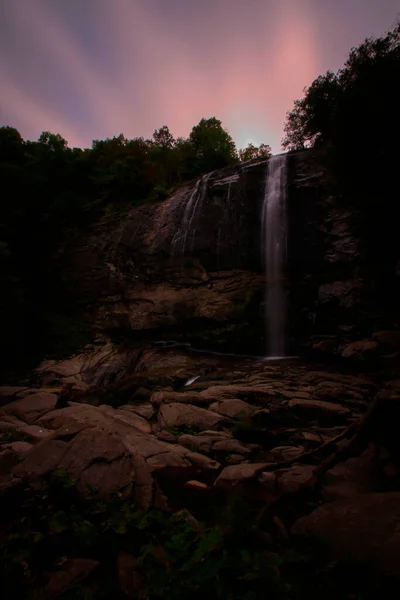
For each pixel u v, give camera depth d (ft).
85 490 9.61
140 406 22.93
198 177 65.16
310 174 46.39
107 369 43.39
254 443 16.10
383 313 36.60
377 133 37.19
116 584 7.18
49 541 8.32
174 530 8.54
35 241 63.31
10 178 62.95
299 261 46.16
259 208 50.24
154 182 68.49
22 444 13.97
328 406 19.69
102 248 61.21
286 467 12.58
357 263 40.50
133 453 12.69
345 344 34.83
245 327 45.14
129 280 57.36
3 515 8.98
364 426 11.17
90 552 8.09
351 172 41.34
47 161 68.74
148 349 47.52
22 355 46.65
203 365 36.81
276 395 22.12
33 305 54.54
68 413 17.85
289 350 43.04
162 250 56.03
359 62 40.83
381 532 7.24
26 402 20.17
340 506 8.59
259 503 10.34
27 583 7.07
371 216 39.55
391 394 11.14
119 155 75.05
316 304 42.16
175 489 11.32
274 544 8.04
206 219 54.03
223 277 50.75
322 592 6.20
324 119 52.75
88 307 58.39
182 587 6.40
